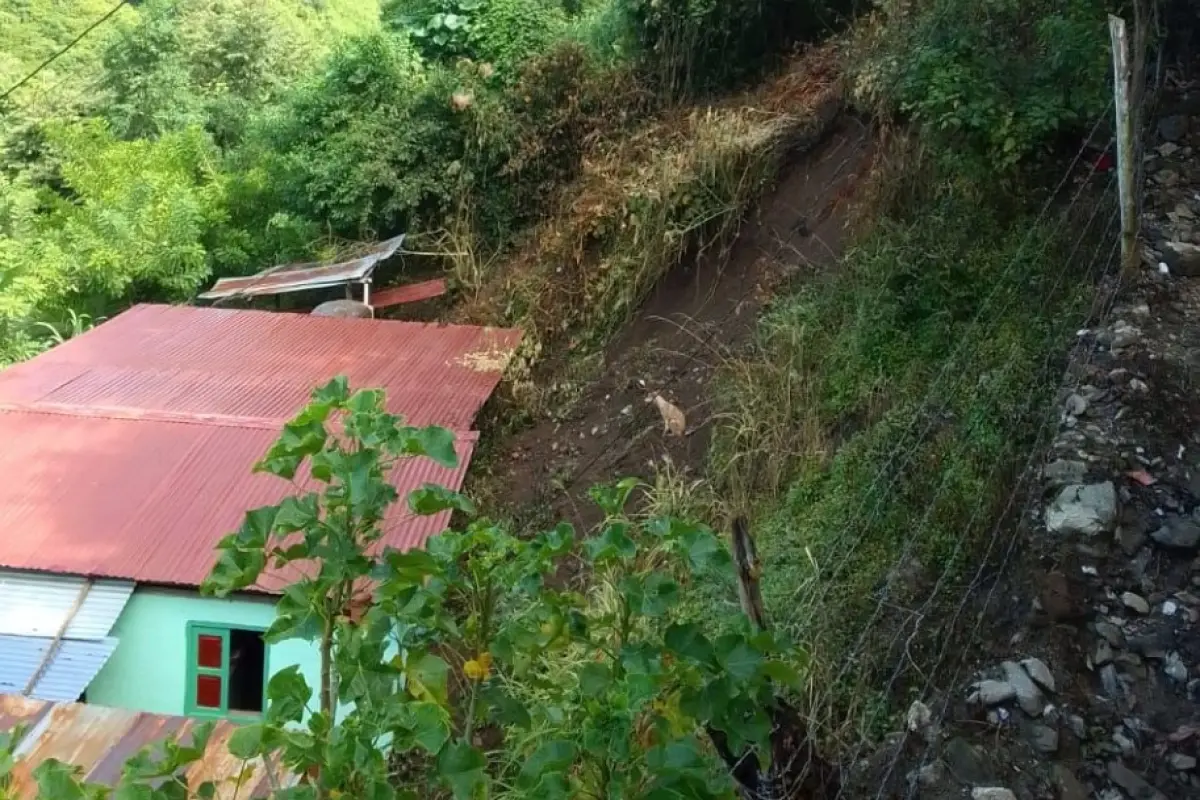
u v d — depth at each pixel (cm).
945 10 662
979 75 620
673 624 200
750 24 956
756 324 717
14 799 276
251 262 1148
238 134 1386
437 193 1045
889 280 607
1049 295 548
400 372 781
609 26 1062
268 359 807
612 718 180
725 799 181
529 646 216
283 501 221
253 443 654
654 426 716
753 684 192
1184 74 680
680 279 822
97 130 1295
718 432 639
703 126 870
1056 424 472
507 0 1118
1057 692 365
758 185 816
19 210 1180
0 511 579
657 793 176
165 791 185
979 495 452
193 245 1112
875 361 584
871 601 429
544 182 1039
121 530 568
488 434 782
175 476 618
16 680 490
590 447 741
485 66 1075
